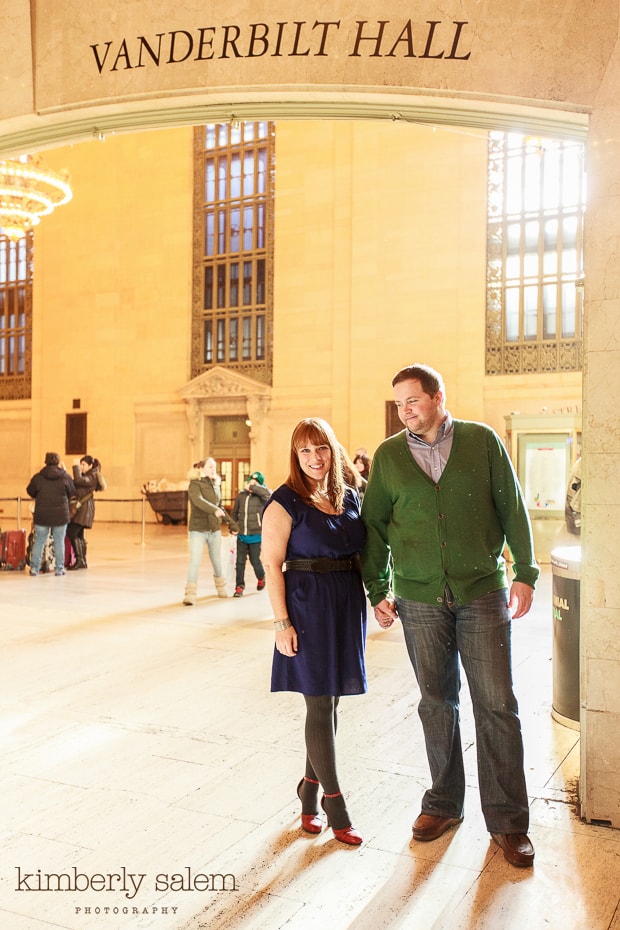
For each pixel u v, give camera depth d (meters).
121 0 4.26
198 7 4.10
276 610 3.09
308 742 3.14
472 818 3.32
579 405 20.81
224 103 4.24
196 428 25.77
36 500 11.90
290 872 2.88
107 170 27.81
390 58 3.81
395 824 3.27
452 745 3.21
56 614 8.48
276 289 24.91
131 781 3.75
